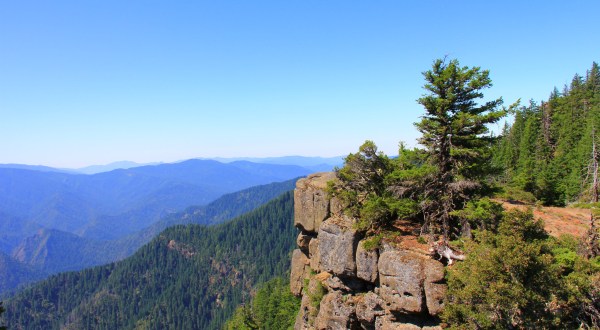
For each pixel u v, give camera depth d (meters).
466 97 25.17
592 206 43.75
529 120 78.44
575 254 21.47
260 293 105.69
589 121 65.44
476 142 25.14
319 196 36.06
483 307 17.30
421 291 22.81
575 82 94.00
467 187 24.16
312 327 34.94
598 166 50.53
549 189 52.12
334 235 30.11
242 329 96.44
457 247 23.66
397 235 26.67
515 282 16.11
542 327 16.31
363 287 29.23
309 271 40.38
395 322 24.89
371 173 29.55
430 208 26.06
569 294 17.36
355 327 28.89
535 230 17.69
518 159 78.44
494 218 21.92
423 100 25.12
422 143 26.50
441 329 22.19
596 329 17.62
